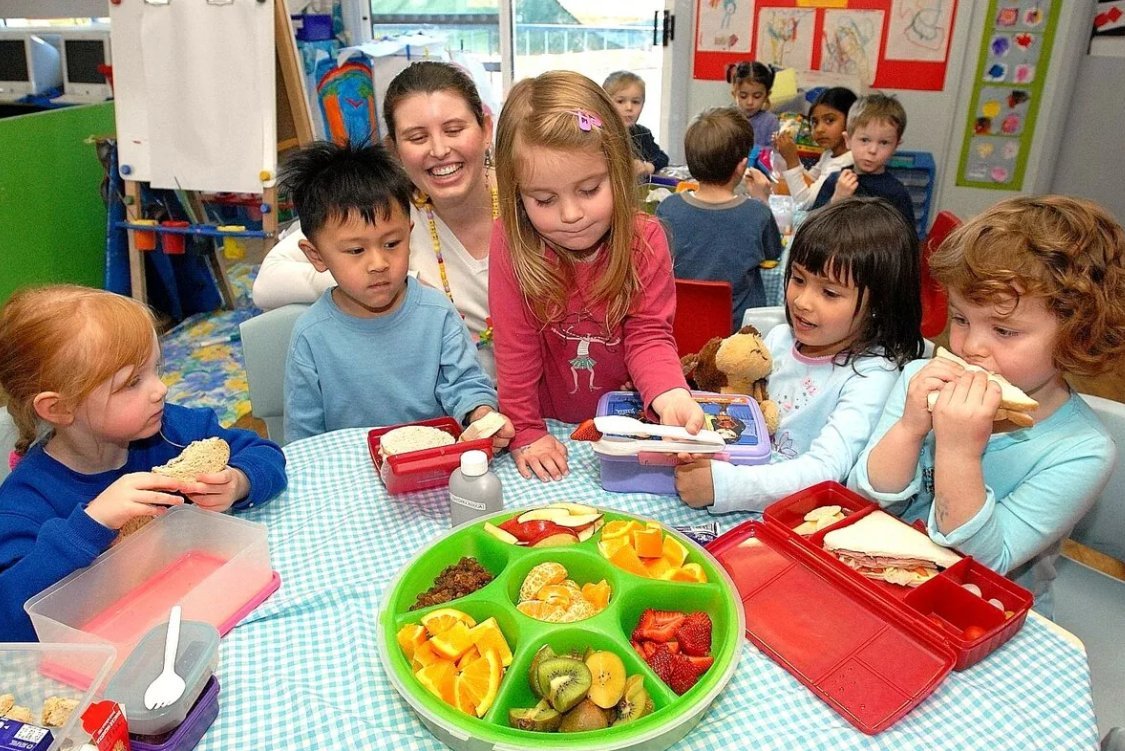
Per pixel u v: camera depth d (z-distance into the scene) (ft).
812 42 12.39
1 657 2.56
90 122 11.20
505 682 2.57
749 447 3.66
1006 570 3.32
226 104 9.65
